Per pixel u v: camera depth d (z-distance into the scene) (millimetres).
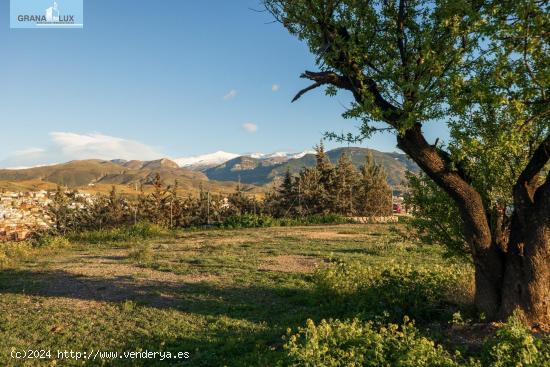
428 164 8438
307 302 11258
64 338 8984
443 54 7863
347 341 6719
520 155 9086
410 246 20109
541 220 7789
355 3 8570
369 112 7910
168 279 14445
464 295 9461
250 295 12281
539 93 7598
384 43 8859
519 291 7969
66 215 41875
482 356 6504
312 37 9125
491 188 9102
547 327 7766
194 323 9938
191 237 28562
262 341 8438
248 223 36188
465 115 8242
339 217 39688
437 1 8016
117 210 43500
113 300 11969
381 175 52344
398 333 7070
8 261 18969
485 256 8461
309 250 20391
